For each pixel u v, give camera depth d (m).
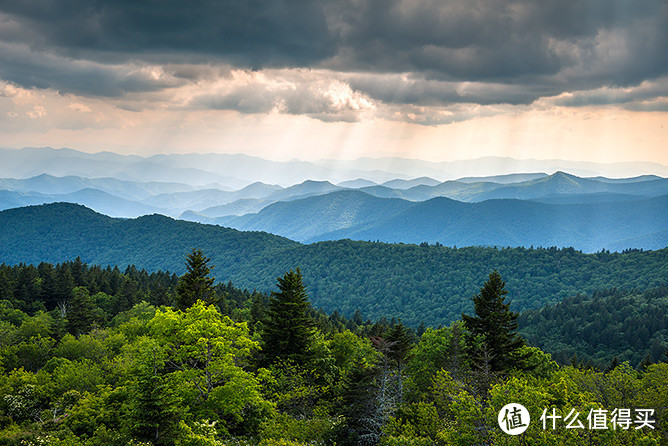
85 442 34.66
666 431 28.91
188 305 53.09
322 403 46.75
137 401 30.98
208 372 33.88
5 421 44.28
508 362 48.88
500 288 50.53
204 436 26.39
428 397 46.41
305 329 54.19
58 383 50.50
